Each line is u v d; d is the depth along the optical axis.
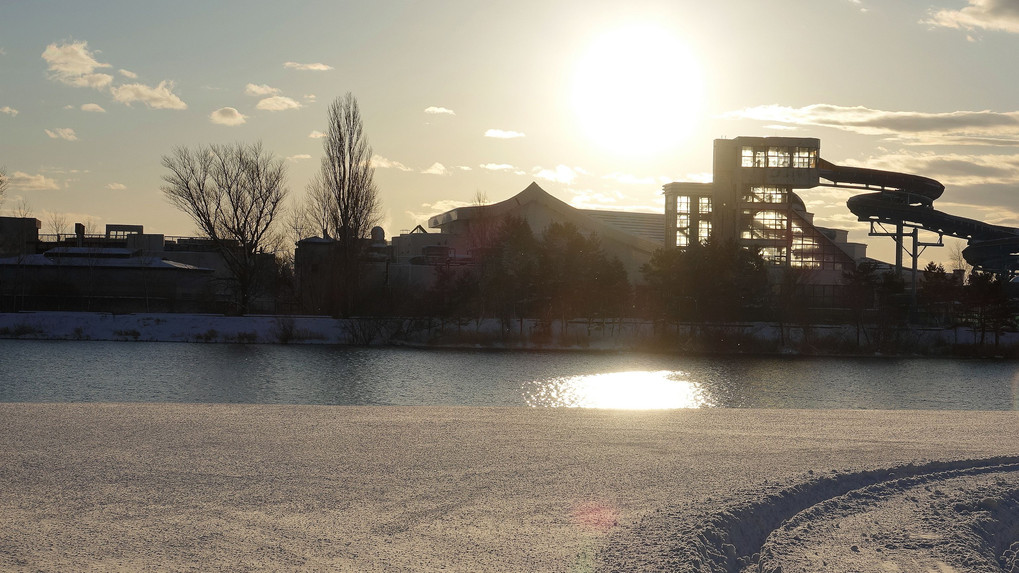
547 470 15.05
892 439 19.38
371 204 94.06
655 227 154.75
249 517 11.76
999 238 135.50
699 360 81.12
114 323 89.69
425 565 9.85
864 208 130.38
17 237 121.00
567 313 97.00
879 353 90.12
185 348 80.62
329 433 18.73
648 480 14.27
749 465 15.69
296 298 108.25
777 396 58.12
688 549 10.26
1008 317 95.12
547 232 110.31
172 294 107.12
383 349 84.19
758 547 11.35
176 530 11.06
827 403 55.00
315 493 13.15
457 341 89.31
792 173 116.62
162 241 125.75
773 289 107.88
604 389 59.75
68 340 86.50
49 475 14.00
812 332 93.06
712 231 117.50
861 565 10.56
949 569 10.63
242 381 58.50
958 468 16.22
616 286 101.81
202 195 93.06
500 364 73.81
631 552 10.23
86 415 20.86
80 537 10.69
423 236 128.50
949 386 64.88
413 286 107.50
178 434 18.19
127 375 60.03
